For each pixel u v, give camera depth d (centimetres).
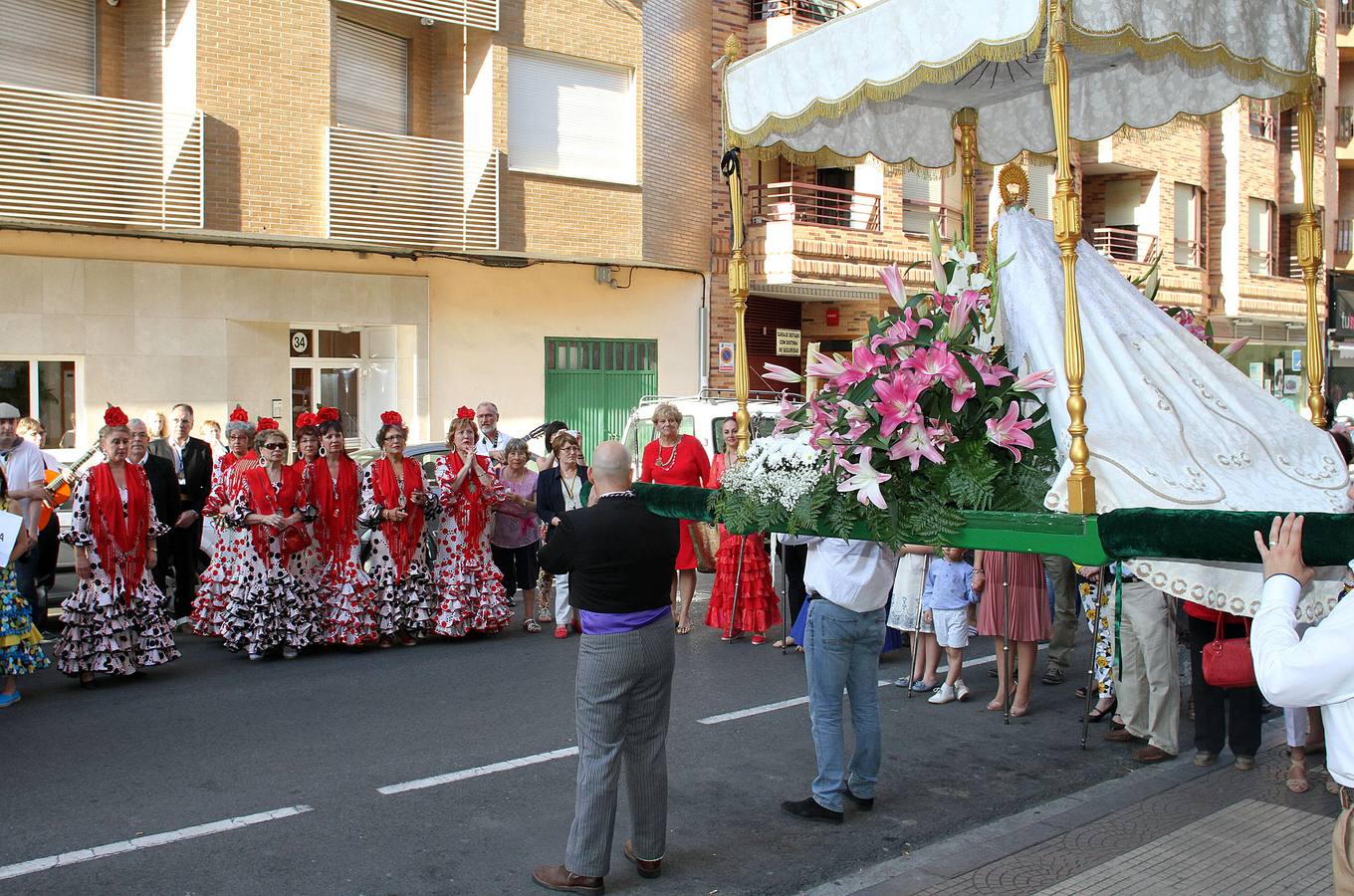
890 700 883
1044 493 496
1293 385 3247
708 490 596
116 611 868
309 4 1556
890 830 609
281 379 1642
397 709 816
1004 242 621
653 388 2005
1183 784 681
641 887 534
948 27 558
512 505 1090
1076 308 484
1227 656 564
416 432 1742
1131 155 2538
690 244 1988
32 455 997
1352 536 372
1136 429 511
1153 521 432
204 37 1473
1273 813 623
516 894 520
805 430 568
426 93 1756
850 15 618
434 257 1756
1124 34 514
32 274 1430
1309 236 650
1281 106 709
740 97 695
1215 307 2841
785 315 2250
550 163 1803
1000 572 824
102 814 606
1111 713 816
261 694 855
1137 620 728
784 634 1030
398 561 1009
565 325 1892
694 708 834
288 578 964
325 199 1575
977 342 558
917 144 844
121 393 1498
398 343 1753
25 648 813
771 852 577
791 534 546
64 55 1464
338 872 539
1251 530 399
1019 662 832
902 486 520
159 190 1445
